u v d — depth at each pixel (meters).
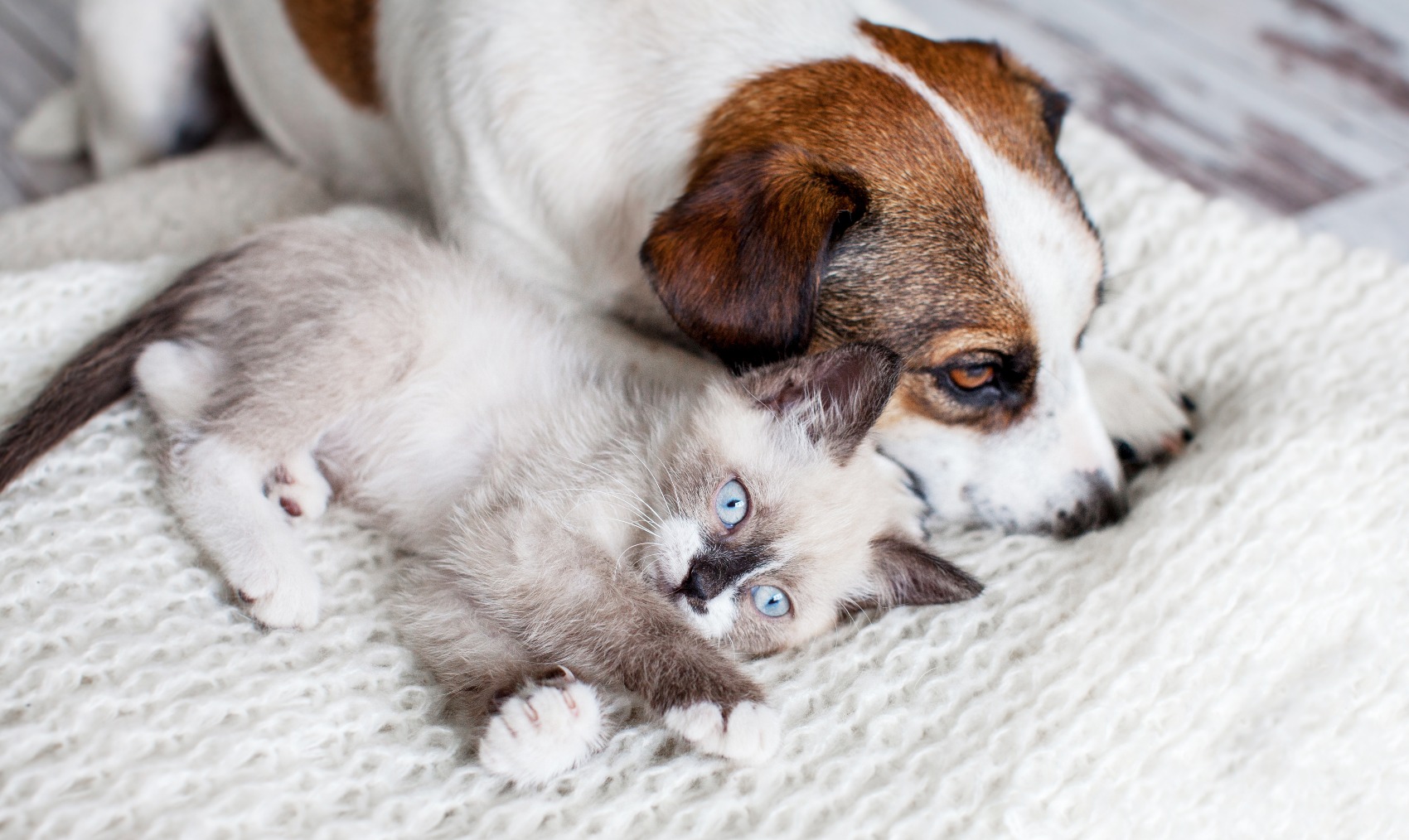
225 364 0.83
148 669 0.77
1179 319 0.94
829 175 0.82
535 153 0.87
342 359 0.82
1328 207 1.16
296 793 0.75
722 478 0.81
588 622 0.79
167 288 0.86
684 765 0.77
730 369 0.84
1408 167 1.20
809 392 0.82
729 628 0.81
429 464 0.84
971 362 0.83
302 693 0.78
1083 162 1.00
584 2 0.88
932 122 0.83
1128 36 1.34
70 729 0.75
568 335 0.88
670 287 0.82
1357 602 0.84
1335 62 1.33
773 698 0.79
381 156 0.97
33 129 1.13
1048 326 0.84
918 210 0.82
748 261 0.81
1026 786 0.77
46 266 0.94
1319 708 0.81
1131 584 0.83
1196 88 1.28
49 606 0.78
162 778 0.74
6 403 0.85
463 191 0.90
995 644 0.81
